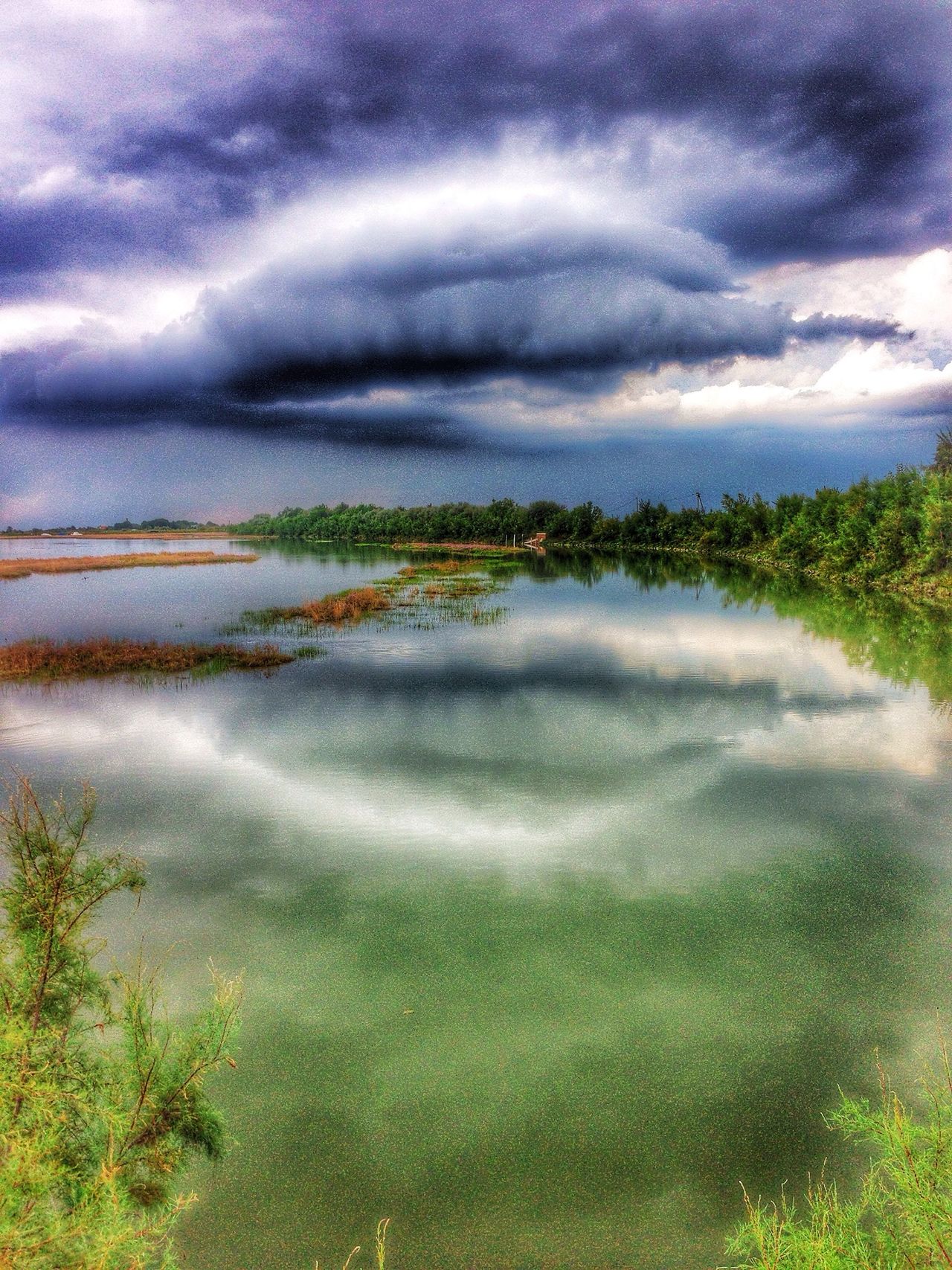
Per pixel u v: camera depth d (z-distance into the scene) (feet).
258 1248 14.64
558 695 58.85
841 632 88.94
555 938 25.13
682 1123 17.58
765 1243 11.60
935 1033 20.71
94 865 13.02
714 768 41.96
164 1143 11.53
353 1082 18.78
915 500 135.03
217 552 306.14
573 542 360.28
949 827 34.24
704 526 277.23
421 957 24.04
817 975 23.29
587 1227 15.10
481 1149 16.87
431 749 45.29
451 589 138.72
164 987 22.24
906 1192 10.89
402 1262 14.40
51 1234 8.52
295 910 26.89
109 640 79.56
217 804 36.78
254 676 65.98
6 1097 9.82
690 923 26.17
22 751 45.21
